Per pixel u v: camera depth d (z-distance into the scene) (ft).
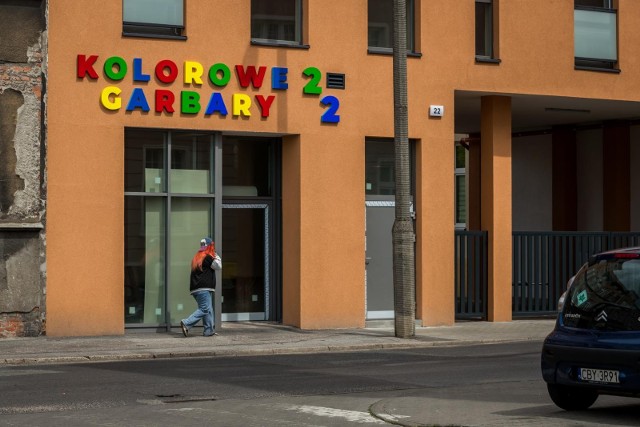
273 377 49.14
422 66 76.59
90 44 67.31
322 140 73.51
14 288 65.62
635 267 36.52
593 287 37.35
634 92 84.23
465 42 78.02
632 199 93.86
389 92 75.56
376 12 75.92
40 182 66.18
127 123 68.23
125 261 69.51
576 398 38.40
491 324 79.20
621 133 94.17
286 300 74.84
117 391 44.04
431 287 77.00
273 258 75.97
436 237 77.15
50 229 66.44
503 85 79.20
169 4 69.92
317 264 73.36
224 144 74.84
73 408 39.52
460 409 38.91
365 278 75.72
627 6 84.28
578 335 37.09
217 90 70.59
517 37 79.77
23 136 65.82
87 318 67.36
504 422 35.68
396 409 38.78
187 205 71.51
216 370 52.03
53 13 66.44
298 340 66.64
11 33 65.57
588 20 83.20
